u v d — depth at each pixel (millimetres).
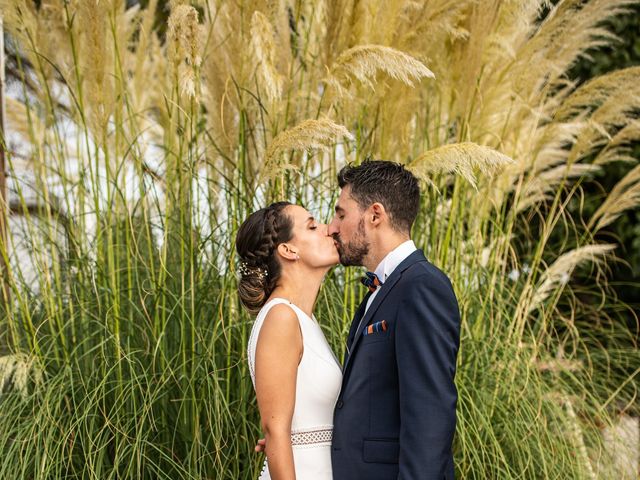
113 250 3516
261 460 2893
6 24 3385
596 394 3562
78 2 3082
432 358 1937
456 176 3486
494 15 3494
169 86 3994
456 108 3691
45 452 2637
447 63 3682
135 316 3262
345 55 2895
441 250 3520
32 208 3869
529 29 3707
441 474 1880
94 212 3338
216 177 3576
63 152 3703
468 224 3846
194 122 3316
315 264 2264
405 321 1991
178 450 3041
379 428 2053
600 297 5328
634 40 5273
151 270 3205
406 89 3381
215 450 2928
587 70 5441
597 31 3660
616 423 3600
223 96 3184
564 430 3316
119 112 3436
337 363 2297
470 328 3504
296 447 2168
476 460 2898
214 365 2875
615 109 3627
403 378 1954
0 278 3191
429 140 3836
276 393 2080
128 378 3107
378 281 2207
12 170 3309
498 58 3582
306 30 3699
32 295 3412
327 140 2992
